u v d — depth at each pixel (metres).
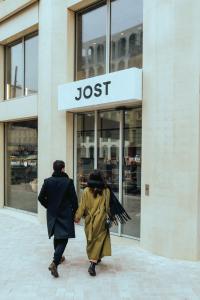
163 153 5.84
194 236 5.62
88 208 5.05
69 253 6.07
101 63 7.75
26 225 8.44
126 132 7.13
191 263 5.52
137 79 6.20
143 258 5.75
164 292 4.38
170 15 5.70
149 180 6.11
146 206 6.19
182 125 5.64
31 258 5.77
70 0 8.02
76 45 8.38
